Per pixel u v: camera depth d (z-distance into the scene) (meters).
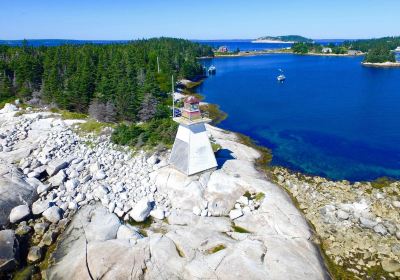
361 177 45.31
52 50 113.69
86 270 24.91
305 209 36.09
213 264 25.17
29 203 35.12
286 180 43.06
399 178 44.78
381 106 84.19
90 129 53.41
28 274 26.81
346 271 27.55
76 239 28.98
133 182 38.00
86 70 76.44
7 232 29.44
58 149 46.06
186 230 29.59
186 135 37.47
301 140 60.47
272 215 32.22
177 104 76.56
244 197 35.06
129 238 28.58
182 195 35.16
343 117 74.94
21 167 41.50
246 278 24.03
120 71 84.06
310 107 85.12
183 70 127.31
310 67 179.12
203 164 38.09
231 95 102.56
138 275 24.69
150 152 45.12
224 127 69.12
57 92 69.62
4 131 52.47
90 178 39.38
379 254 29.22
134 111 63.00
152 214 33.19
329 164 49.66
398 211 35.78
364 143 58.44
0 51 118.12
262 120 74.00
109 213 32.28
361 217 34.12
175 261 25.61
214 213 33.47
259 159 50.75
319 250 29.42
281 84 122.31
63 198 35.69
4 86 74.06
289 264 25.64
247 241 27.89
